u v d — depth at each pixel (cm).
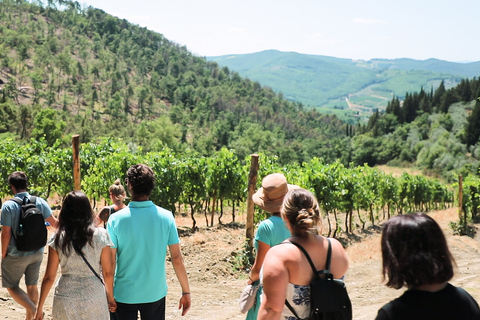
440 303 192
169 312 719
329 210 1830
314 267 262
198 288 892
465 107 18938
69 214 375
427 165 14638
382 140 18012
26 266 527
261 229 347
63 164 1830
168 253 1076
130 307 381
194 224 1501
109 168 1602
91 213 382
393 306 197
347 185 1953
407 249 194
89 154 1886
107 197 1625
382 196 2602
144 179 383
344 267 273
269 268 259
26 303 525
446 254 195
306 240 269
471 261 1587
